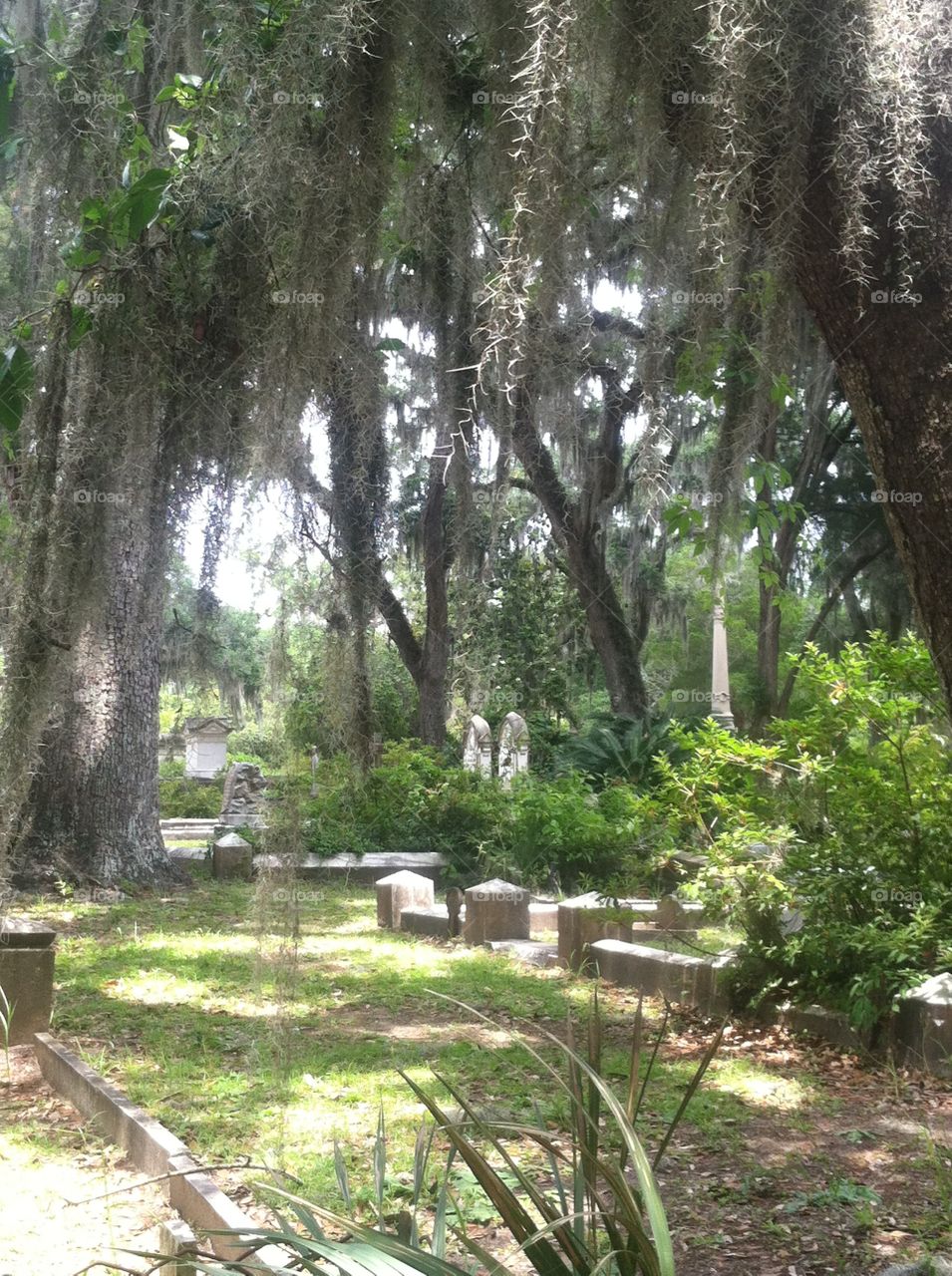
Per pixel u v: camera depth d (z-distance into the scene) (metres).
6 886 5.03
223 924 11.27
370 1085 5.73
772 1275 3.65
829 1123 5.27
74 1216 4.13
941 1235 3.95
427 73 4.22
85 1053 6.31
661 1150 2.17
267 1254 3.21
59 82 5.19
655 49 3.29
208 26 5.40
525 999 7.96
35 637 4.77
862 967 6.62
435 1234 2.36
